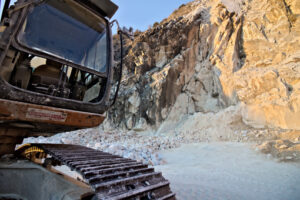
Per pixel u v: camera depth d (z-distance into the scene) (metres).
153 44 21.27
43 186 2.08
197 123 14.84
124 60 23.72
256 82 12.74
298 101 10.48
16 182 2.36
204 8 19.34
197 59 17.77
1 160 2.58
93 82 3.37
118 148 9.74
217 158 7.93
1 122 2.41
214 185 4.51
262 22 14.43
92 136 15.72
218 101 15.08
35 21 2.49
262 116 11.65
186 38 18.52
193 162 7.74
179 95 17.53
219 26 16.86
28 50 2.29
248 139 10.47
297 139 8.62
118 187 1.82
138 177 2.11
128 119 19.20
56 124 2.49
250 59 14.33
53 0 2.71
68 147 3.25
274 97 11.60
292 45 12.46
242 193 3.89
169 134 15.31
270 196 3.67
